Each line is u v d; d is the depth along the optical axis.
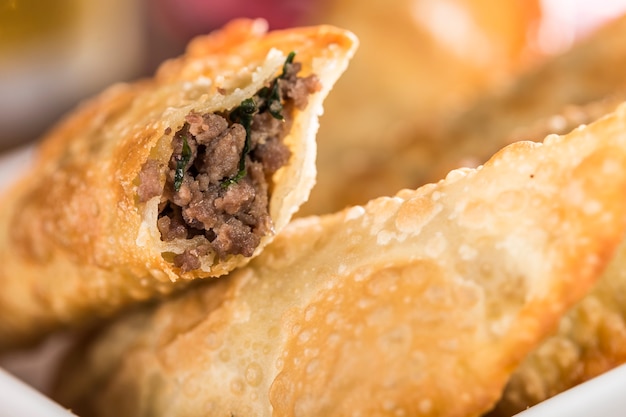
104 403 0.24
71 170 0.24
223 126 0.22
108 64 0.40
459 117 0.29
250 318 0.22
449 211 0.21
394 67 0.32
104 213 0.23
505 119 0.29
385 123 0.32
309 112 0.23
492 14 0.34
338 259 0.22
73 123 0.26
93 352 0.25
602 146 0.20
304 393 0.21
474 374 0.20
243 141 0.23
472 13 0.33
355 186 0.28
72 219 0.23
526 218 0.20
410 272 0.21
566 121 0.25
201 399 0.23
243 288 0.23
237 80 0.23
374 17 0.33
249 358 0.22
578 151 0.20
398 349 0.21
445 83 0.33
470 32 0.33
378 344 0.21
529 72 0.30
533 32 0.35
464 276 0.20
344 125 0.32
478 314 0.20
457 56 0.33
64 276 0.25
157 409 0.23
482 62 0.33
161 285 0.23
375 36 0.33
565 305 0.20
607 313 0.22
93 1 0.38
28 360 0.28
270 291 0.22
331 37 0.23
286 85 0.23
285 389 0.21
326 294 0.22
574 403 0.20
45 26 0.37
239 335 0.22
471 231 0.21
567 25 0.38
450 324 0.20
